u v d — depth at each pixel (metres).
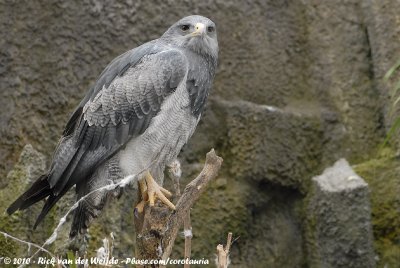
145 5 13.68
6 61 13.29
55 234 8.58
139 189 10.23
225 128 13.62
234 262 13.34
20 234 12.65
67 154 10.50
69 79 13.38
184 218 8.84
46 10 13.45
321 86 14.11
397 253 13.14
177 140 10.64
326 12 14.26
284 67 14.11
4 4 13.36
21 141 13.16
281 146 13.59
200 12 13.85
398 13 13.80
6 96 13.24
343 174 13.43
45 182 10.28
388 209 13.27
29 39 13.38
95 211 10.55
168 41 10.91
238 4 14.06
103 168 10.53
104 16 13.55
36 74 13.34
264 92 13.98
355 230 13.12
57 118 13.29
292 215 13.68
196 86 10.59
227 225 13.33
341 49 14.16
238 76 13.94
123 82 10.51
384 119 13.80
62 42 13.45
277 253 13.55
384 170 13.47
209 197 13.38
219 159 8.95
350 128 13.89
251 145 13.52
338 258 13.19
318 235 13.38
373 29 13.95
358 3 14.20
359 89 14.02
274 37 14.16
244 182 13.47
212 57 10.86
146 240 8.77
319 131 13.80
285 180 13.54
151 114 10.43
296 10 14.25
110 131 10.48
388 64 13.73
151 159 10.52
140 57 10.62
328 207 13.27
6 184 13.00
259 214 13.61
